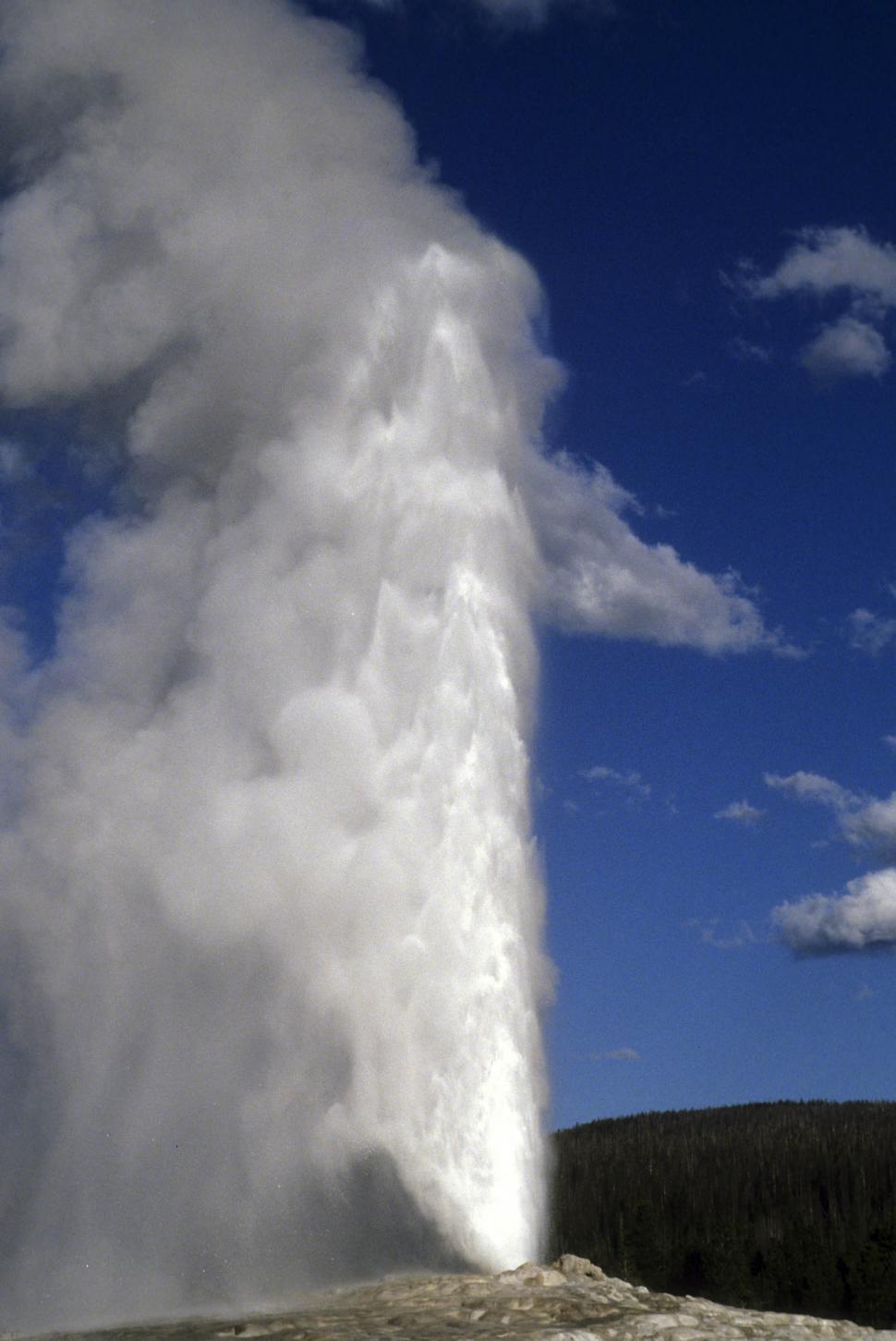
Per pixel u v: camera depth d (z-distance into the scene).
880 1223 87.38
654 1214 91.38
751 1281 86.44
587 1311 18.59
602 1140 126.88
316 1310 19.77
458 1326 17.67
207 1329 18.38
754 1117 151.12
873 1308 80.50
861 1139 125.94
